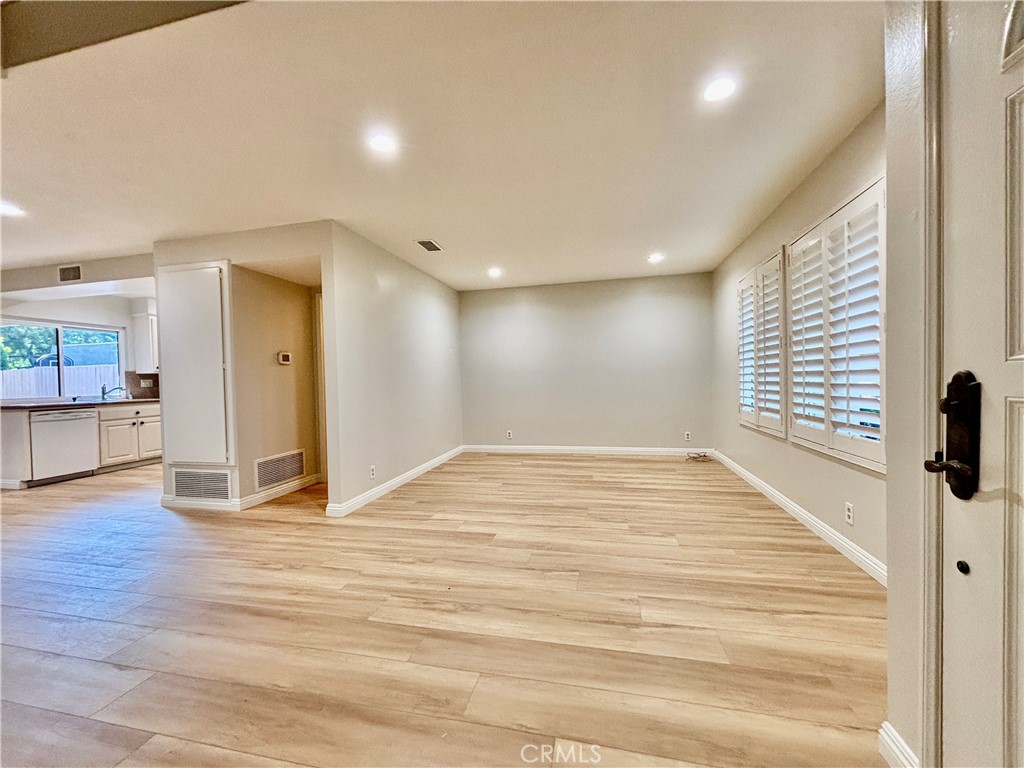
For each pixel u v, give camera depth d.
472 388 6.31
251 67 1.67
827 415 2.55
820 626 1.78
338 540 2.89
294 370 4.39
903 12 1.03
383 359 4.13
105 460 5.38
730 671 1.52
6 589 2.27
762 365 3.61
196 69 1.67
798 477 3.03
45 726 1.34
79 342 6.47
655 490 3.96
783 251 3.13
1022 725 0.78
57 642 1.78
